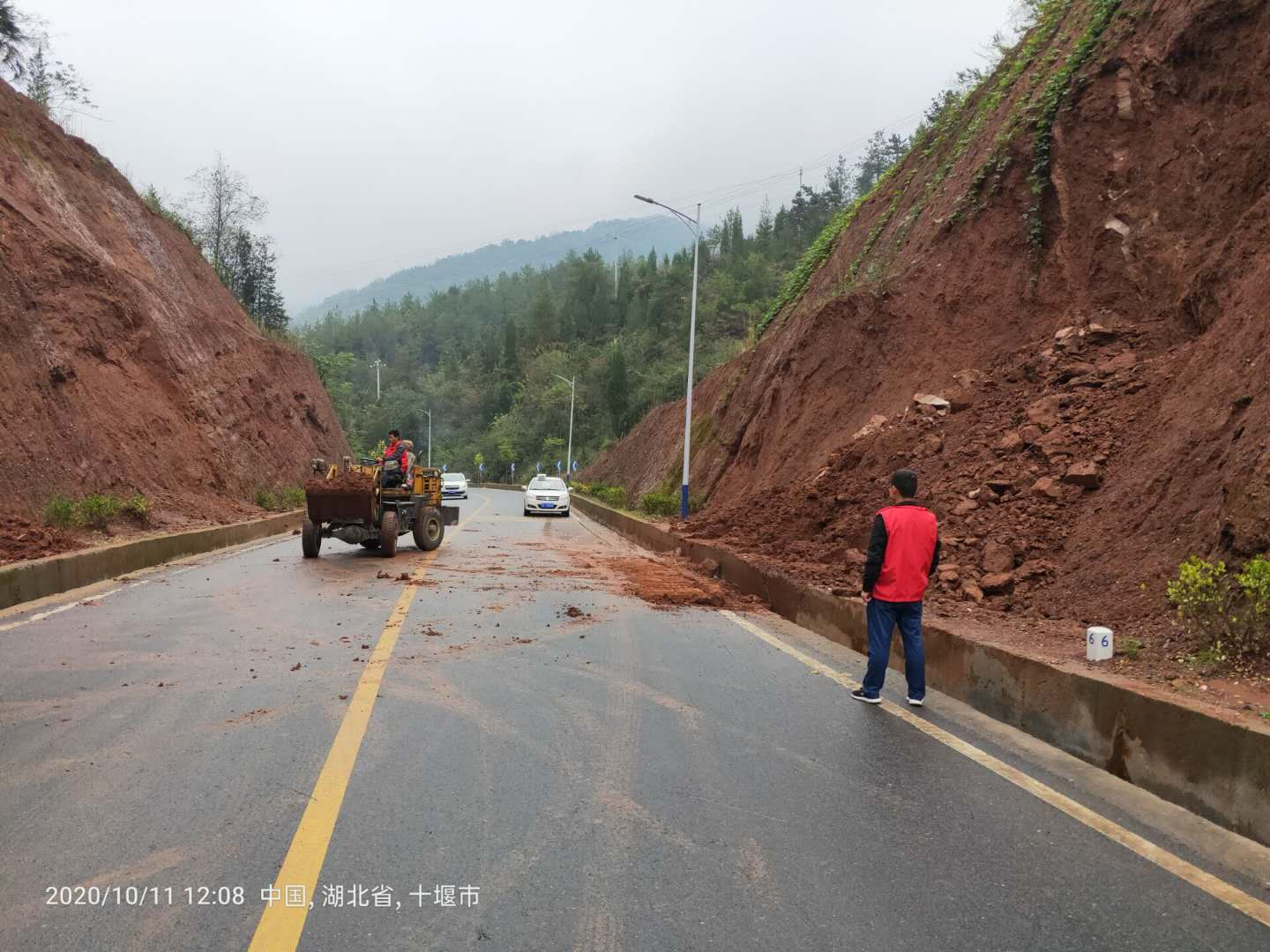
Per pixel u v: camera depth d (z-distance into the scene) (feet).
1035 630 23.95
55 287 66.39
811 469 58.59
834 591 31.45
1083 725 18.04
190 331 84.58
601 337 378.94
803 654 27.27
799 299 98.37
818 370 66.23
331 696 20.44
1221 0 46.57
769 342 93.35
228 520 63.87
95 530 47.47
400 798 14.51
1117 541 28.17
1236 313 32.60
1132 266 46.52
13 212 67.51
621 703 20.66
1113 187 50.03
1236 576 20.70
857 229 90.53
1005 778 16.49
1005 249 56.03
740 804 14.75
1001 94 68.80
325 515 49.85
